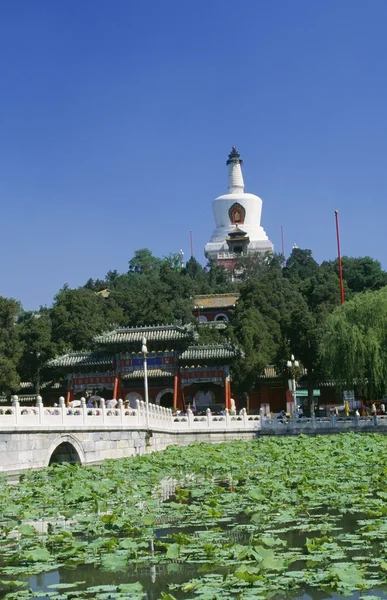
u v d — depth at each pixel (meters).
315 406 95.75
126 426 52.88
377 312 71.94
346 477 35.78
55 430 43.19
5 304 93.62
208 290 163.25
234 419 69.88
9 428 38.59
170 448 55.94
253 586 16.89
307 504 28.22
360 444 53.81
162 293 144.88
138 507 28.98
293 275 173.75
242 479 37.62
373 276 163.88
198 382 83.25
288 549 20.61
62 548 21.64
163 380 85.25
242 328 97.81
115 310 128.50
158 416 61.28
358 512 26.19
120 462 45.28
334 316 73.31
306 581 17.03
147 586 17.64
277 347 98.25
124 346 83.00
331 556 19.31
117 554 20.45
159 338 81.56
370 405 87.81
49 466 43.38
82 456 46.56
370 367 70.62
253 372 90.62
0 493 31.83
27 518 27.00
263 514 26.48
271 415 77.12
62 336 105.31
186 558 19.95
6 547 22.39
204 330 108.12
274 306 122.88
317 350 86.62
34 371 96.56
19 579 18.66
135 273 186.12
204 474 41.16
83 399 47.72
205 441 67.75
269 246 197.00
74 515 27.12
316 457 44.62
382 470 37.53
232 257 189.38
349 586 16.61
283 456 46.84
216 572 18.48
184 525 24.86
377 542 21.02
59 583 18.14
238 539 22.33
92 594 16.94
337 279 149.75
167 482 38.41
